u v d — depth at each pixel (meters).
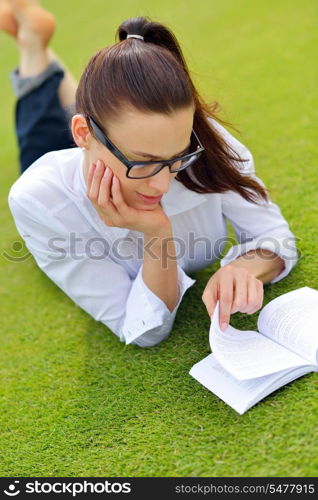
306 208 2.55
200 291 2.26
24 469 1.77
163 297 1.89
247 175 1.98
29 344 2.37
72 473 1.70
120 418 1.83
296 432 1.54
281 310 1.78
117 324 2.01
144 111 1.46
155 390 1.88
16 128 3.08
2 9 2.98
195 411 1.74
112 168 1.59
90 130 1.58
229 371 1.57
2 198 3.63
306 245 2.30
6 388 2.16
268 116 3.47
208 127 1.75
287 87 3.74
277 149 3.10
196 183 1.88
